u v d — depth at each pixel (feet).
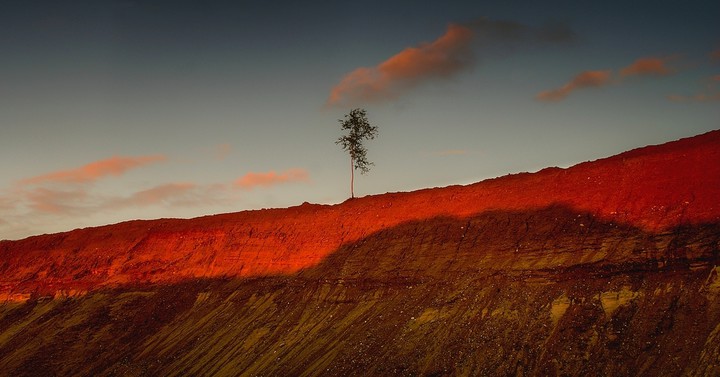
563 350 117.39
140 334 202.49
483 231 162.61
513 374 118.01
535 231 152.76
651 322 114.83
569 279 134.82
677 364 105.09
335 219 202.28
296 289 185.98
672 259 126.52
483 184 177.99
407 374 130.62
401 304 155.12
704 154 142.72
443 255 163.43
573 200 154.81
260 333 174.19
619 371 108.58
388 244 179.42
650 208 140.56
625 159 156.25
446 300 147.13
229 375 160.76
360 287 170.09
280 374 151.02
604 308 122.83
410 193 193.88
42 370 197.57
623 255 133.39
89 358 197.57
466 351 128.77
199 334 188.14
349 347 148.46
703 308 112.88
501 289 141.18
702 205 133.49
